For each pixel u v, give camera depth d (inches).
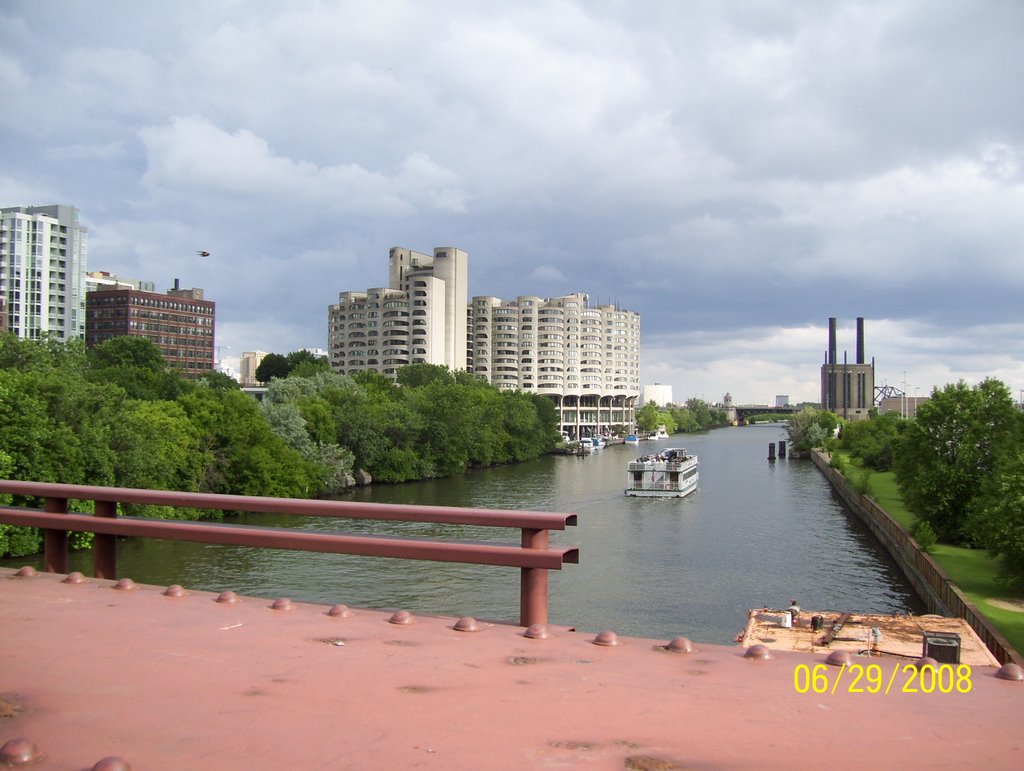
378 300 7564.0
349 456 3277.6
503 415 5108.3
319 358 6161.4
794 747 120.3
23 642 182.7
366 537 223.8
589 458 5782.5
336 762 115.0
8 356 2075.5
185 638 186.2
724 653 176.7
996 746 121.7
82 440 1780.3
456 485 3627.0
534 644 183.6
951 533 1863.9
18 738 124.3
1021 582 1347.2
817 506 3026.6
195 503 245.6
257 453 2549.2
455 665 165.6
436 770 111.7
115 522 263.1
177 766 114.3
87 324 6860.2
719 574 1758.1
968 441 1867.6
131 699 143.3
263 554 1704.0
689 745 121.0
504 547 206.8
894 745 121.4
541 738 124.0
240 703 140.9
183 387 3154.5
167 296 7111.2
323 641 184.7
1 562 1560.0
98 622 201.6
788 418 7170.3
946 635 237.6
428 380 5743.1
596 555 1963.6
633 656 173.6
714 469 4945.9
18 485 281.9
